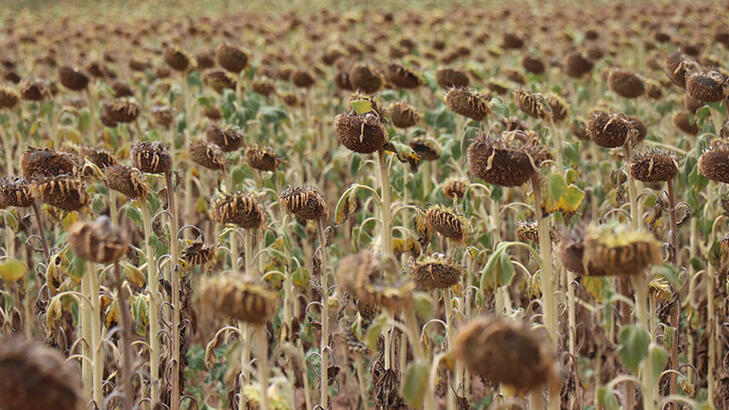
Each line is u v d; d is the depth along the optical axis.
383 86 10.39
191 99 14.42
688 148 12.43
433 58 16.31
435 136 11.66
